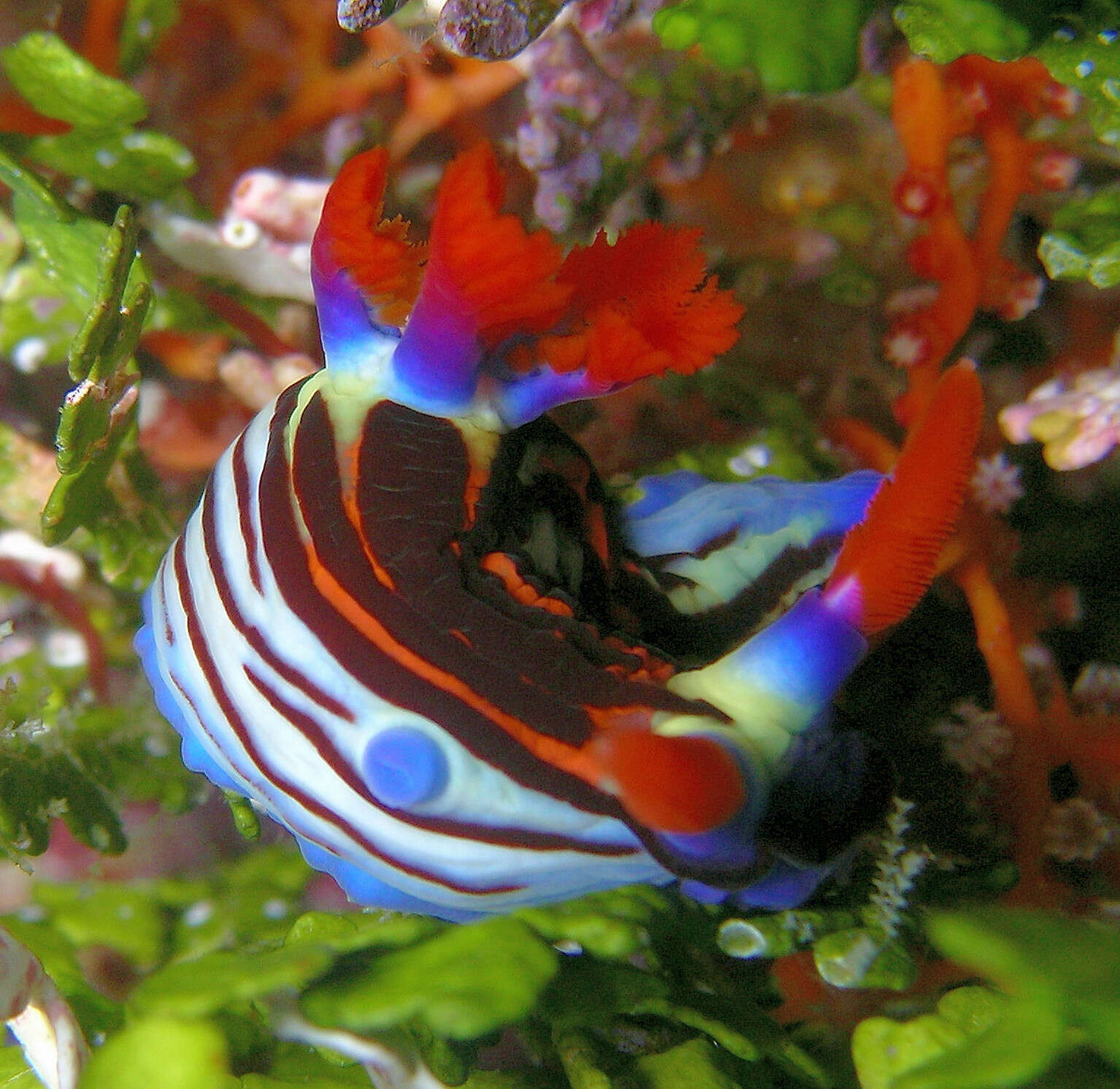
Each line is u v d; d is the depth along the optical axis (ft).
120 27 0.45
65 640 0.48
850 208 0.43
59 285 0.42
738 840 0.33
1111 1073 0.32
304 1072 0.36
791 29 0.36
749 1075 0.36
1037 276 0.42
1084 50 0.37
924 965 0.38
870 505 0.34
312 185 0.44
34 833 0.41
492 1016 0.33
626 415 0.46
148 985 0.34
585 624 0.34
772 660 0.34
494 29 0.39
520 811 0.34
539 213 0.44
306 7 0.46
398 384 0.35
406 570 0.34
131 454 0.42
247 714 0.35
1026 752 0.43
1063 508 0.44
